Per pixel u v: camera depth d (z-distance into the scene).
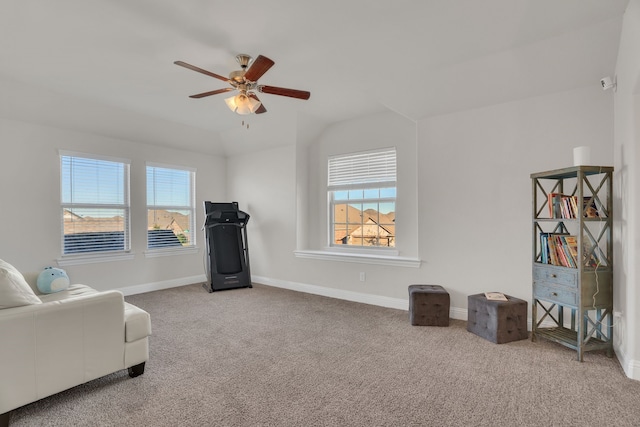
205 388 2.13
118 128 4.43
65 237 4.12
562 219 2.62
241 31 2.45
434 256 3.68
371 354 2.65
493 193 3.32
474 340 2.94
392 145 4.34
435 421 1.78
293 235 5.00
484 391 2.08
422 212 3.75
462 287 3.51
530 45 2.67
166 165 5.07
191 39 2.55
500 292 3.28
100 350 2.10
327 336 3.04
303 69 3.12
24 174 3.76
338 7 2.16
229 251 5.09
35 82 3.37
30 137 3.80
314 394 2.05
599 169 2.48
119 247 4.61
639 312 2.17
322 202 5.05
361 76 3.27
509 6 2.17
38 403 1.95
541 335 2.80
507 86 3.09
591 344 2.53
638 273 2.17
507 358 2.55
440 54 2.84
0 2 2.07
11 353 1.75
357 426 1.74
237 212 5.01
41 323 1.86
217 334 3.10
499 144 3.29
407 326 3.32
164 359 2.56
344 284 4.45
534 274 2.85
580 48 2.58
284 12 2.21
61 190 4.07
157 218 5.05
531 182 3.12
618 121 2.56
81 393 2.06
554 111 3.01
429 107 3.58
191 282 5.41
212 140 5.49
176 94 3.72
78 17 2.25
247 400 1.99
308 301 4.30
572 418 1.79
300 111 4.38
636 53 1.95
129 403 1.96
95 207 4.37
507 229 3.25
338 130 4.86
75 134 4.14
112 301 2.16
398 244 4.30
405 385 2.16
